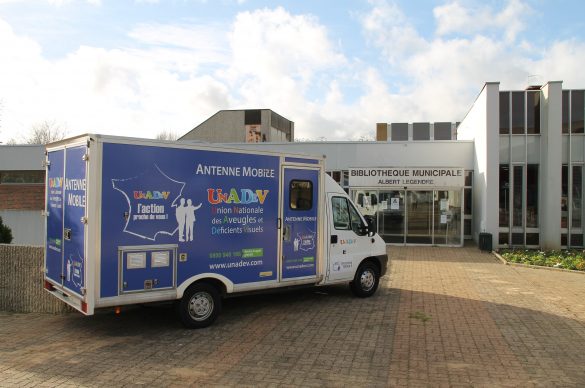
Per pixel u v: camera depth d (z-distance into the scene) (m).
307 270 8.39
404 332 7.03
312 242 8.46
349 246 9.13
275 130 51.88
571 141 19.19
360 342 6.53
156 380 5.11
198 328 7.13
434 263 14.82
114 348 6.19
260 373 5.35
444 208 19.80
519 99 19.56
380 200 20.27
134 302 6.45
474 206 22.09
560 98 18.73
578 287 10.78
